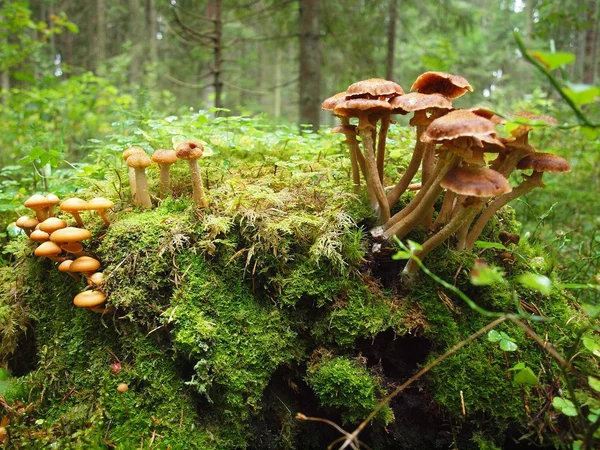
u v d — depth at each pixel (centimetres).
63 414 40
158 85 196
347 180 50
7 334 45
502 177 35
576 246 68
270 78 412
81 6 313
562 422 37
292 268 42
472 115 34
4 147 102
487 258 44
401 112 41
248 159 62
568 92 26
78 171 54
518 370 39
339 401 38
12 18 104
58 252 42
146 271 40
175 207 44
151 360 40
